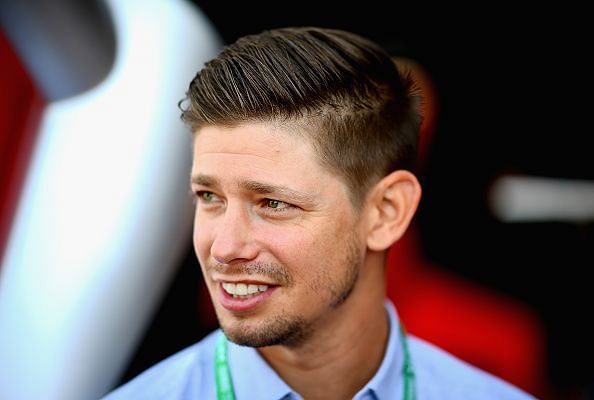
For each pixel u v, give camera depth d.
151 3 3.40
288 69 1.69
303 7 5.32
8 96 2.89
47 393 3.03
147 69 3.23
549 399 4.73
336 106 1.70
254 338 1.69
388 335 2.07
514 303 3.85
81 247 3.07
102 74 3.12
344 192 1.73
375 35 5.52
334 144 1.69
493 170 5.16
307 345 1.82
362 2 5.34
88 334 3.11
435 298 3.78
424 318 3.72
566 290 4.97
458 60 5.45
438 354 2.33
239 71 1.68
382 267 1.95
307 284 1.69
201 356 2.11
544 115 5.49
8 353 2.94
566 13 5.36
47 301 3.02
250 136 1.62
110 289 3.14
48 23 2.82
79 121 3.10
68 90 3.06
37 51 2.86
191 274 4.41
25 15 2.78
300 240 1.66
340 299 1.76
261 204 1.65
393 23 5.48
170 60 3.32
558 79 5.51
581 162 5.39
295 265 1.66
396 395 2.02
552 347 4.91
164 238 3.36
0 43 2.83
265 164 1.61
